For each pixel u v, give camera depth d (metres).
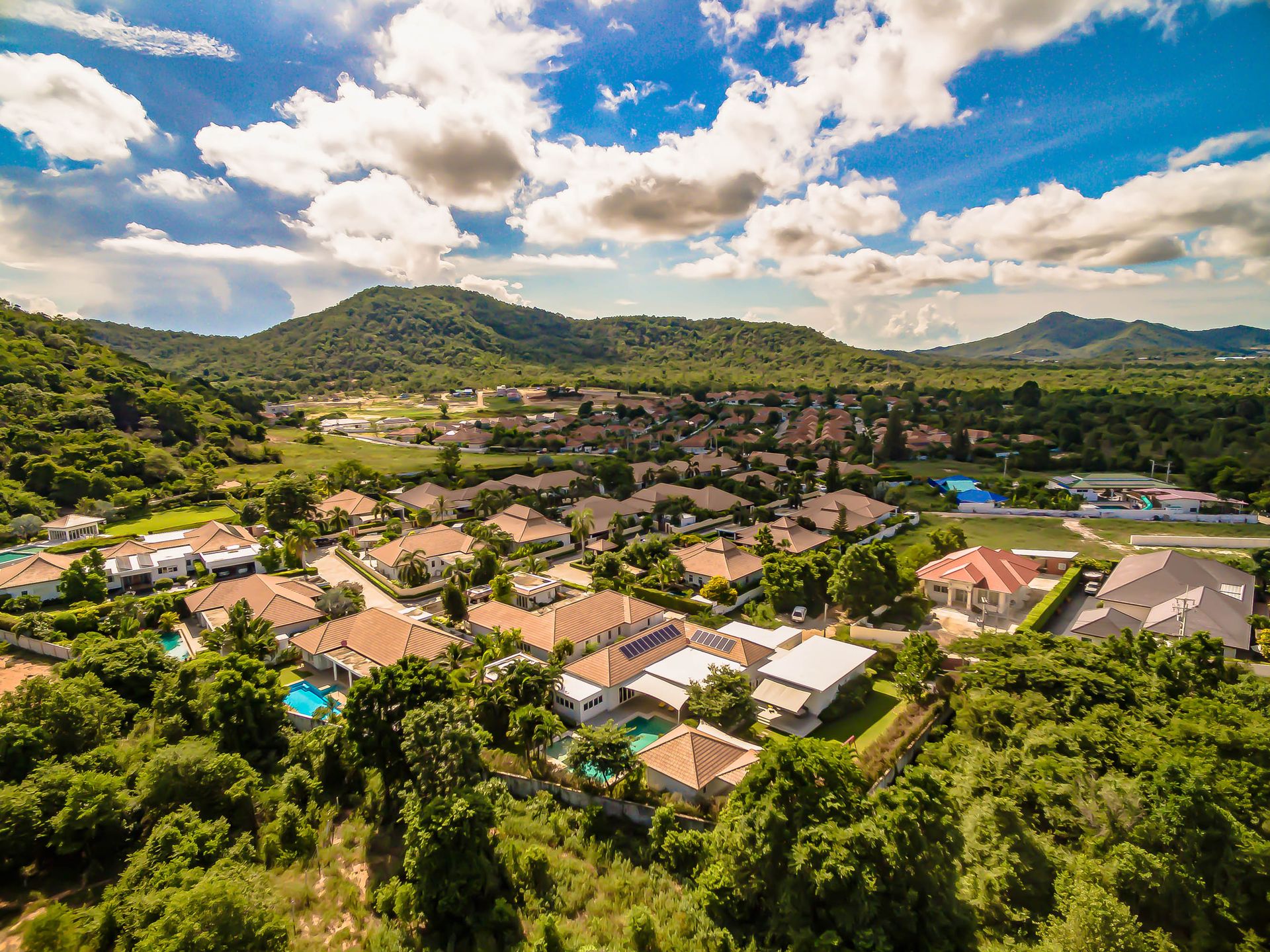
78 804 35.78
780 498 132.88
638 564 93.12
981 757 40.72
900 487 140.00
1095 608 73.56
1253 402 176.00
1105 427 179.50
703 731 47.94
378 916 33.97
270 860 37.34
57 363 157.12
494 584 80.25
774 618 74.12
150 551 91.69
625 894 35.09
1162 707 45.25
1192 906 28.92
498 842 37.94
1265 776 35.78
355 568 98.94
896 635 67.50
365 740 43.03
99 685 49.28
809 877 29.66
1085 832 34.31
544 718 46.41
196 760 39.91
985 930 29.95
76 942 29.17
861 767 44.62
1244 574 77.00
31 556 81.50
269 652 65.94
